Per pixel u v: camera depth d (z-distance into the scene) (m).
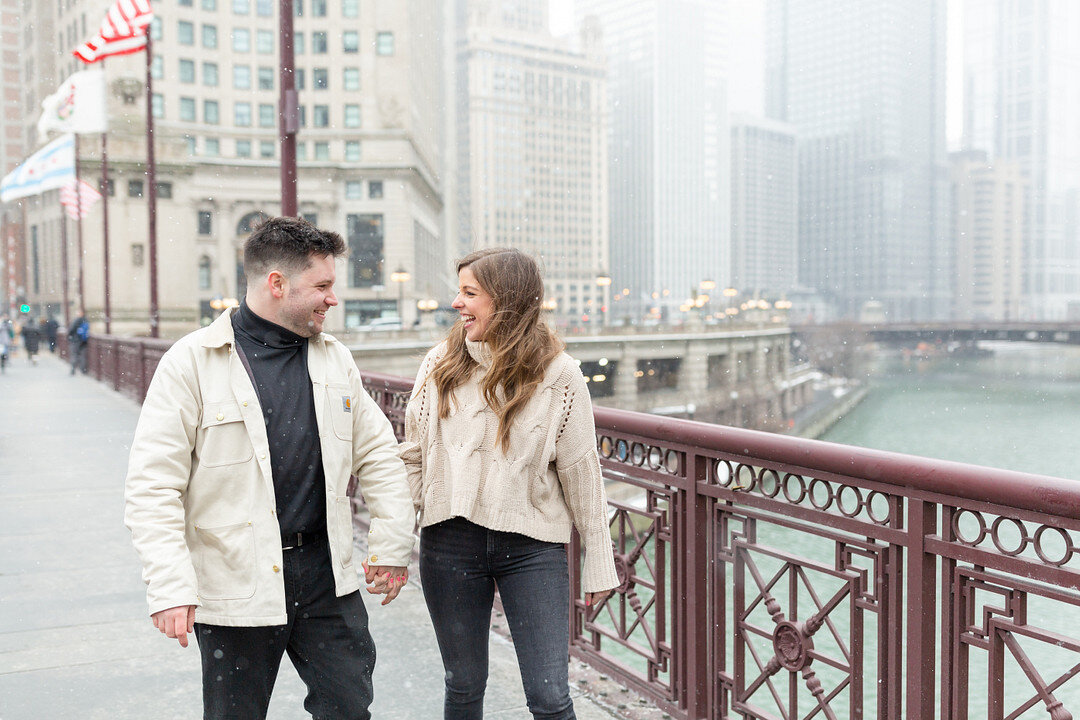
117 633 4.14
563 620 2.24
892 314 196.00
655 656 3.23
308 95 69.06
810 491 2.53
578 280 158.00
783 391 70.00
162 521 1.92
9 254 83.44
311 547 2.14
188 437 2.04
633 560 3.34
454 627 2.28
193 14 65.81
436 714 3.18
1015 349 190.00
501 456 2.21
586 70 159.00
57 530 6.29
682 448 3.02
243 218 68.12
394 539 2.22
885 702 2.32
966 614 2.12
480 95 148.88
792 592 2.63
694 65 190.00
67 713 3.23
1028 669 1.95
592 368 58.91
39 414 13.88
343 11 68.94
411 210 71.69
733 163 197.50
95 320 63.03
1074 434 58.06
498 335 2.20
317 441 2.15
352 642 2.20
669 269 185.88
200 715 3.22
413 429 2.38
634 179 187.25
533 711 2.19
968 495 2.04
